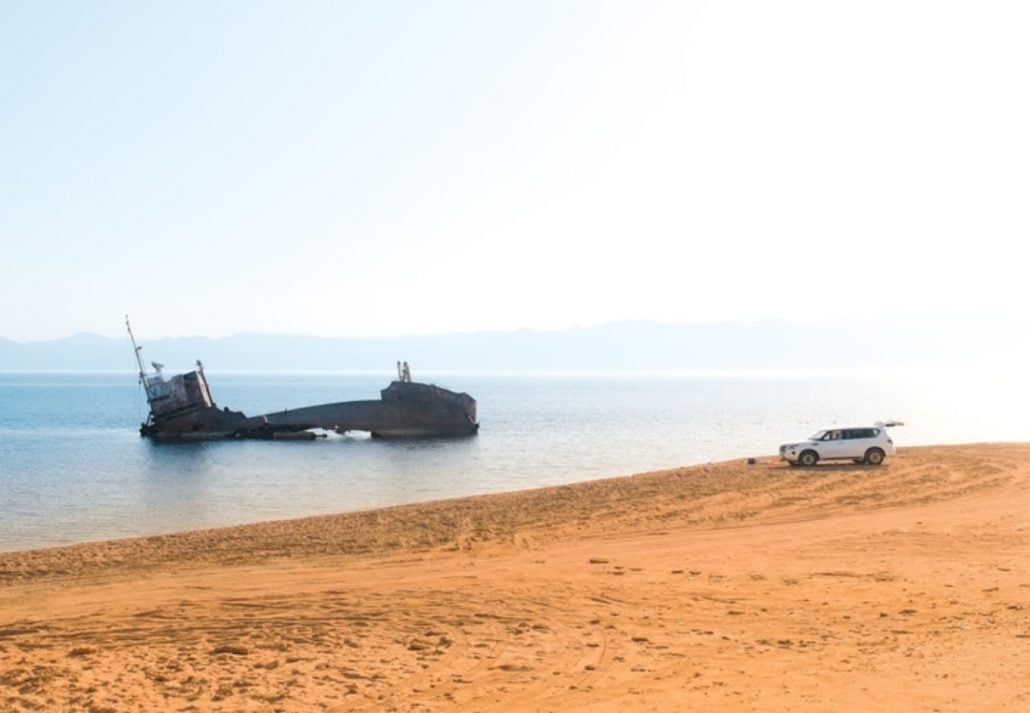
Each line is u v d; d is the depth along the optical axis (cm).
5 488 4841
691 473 4219
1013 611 1470
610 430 9281
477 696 1070
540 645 1331
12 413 14538
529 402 17188
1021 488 3441
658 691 1070
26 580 2153
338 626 1477
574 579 1883
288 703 1045
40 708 1021
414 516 3098
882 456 4419
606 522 2877
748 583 1812
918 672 1091
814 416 11688
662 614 1546
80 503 4197
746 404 15638
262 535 2770
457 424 9006
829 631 1395
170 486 4919
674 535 2575
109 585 2039
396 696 1076
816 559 2070
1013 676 1046
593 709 1000
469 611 1579
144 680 1143
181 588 1939
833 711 943
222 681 1139
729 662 1209
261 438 9038
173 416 8950
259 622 1529
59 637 1456
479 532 2734
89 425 11569
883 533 2430
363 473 5550
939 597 1623
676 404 15900
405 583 1900
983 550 2125
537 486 4681
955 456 4741
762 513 3000
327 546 2539
